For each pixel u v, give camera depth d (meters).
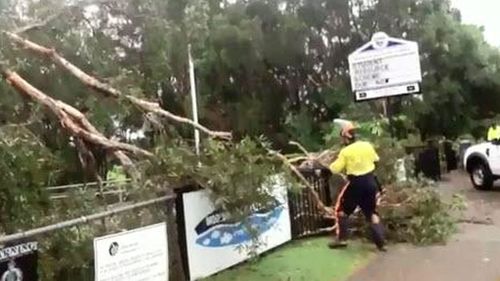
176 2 10.37
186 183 6.89
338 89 26.34
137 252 5.79
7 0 8.64
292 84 27.83
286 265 7.64
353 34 27.39
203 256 6.97
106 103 9.54
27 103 8.57
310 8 26.97
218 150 7.11
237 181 6.91
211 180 6.81
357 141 8.73
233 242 7.45
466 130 29.22
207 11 11.86
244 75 26.42
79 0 9.77
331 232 9.49
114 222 5.88
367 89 14.18
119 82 9.34
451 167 22.33
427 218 8.98
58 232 5.32
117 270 5.56
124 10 10.30
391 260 7.93
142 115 9.52
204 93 25.50
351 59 14.31
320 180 9.72
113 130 10.04
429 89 27.19
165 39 10.54
